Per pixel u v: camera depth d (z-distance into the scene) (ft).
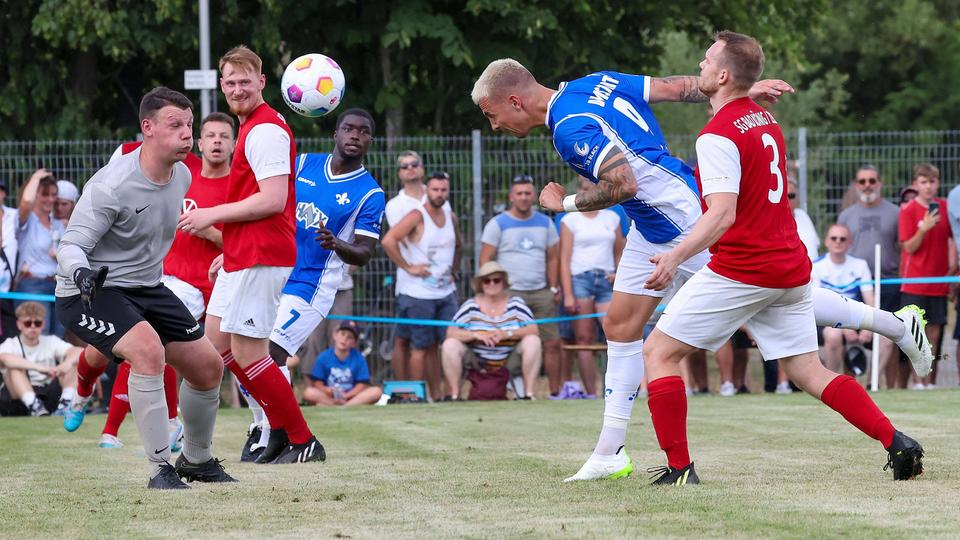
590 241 81.76
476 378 80.43
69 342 80.02
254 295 42.32
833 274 81.61
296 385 95.61
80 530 27.78
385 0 113.91
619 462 36.83
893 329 38.32
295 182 45.88
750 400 71.82
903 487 33.09
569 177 89.04
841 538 25.04
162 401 35.53
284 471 40.34
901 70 249.96
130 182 35.01
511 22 113.91
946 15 266.98
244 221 41.70
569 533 26.22
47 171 79.92
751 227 33.73
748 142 33.06
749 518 27.78
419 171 81.66
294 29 116.37
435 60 120.06
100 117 127.65
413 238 81.00
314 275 48.73
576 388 82.58
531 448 47.16
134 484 36.88
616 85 36.47
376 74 119.03
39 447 50.57
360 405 76.84
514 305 80.28
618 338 37.27
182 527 28.04
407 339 82.58
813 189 90.74
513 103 36.42
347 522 28.48
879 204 83.76
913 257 82.23
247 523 28.50
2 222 78.74
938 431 49.78
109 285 35.50
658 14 130.21
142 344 34.99
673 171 36.19
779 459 41.11
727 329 34.45
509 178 88.94
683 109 198.70
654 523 27.32
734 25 137.69
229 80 41.19
